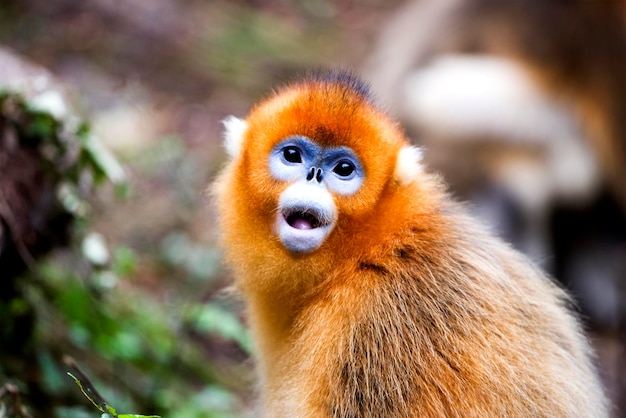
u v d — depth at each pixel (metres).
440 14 18.25
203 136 18.80
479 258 8.05
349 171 7.89
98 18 21.86
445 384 7.38
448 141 16.61
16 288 10.12
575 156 16.72
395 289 7.70
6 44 20.09
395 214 7.99
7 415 7.92
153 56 21.25
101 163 10.32
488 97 16.62
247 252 8.23
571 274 17.17
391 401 7.43
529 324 7.86
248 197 8.22
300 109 8.00
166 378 11.29
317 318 7.81
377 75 18.25
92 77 19.59
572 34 17.09
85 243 10.77
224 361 13.16
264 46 23.00
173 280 14.30
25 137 9.84
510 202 16.27
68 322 10.70
